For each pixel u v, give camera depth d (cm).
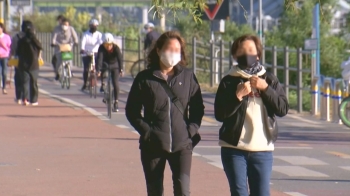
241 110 1962
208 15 7062
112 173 3231
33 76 6041
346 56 8012
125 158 3628
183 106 2086
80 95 7038
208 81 8494
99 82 8050
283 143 4316
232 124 1967
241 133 1962
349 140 4500
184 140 2073
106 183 3012
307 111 6438
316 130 5009
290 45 8106
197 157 3712
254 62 1970
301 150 4047
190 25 9475
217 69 8250
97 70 5481
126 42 10581
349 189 2991
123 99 6744
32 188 2905
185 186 2084
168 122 2069
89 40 7106
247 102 1962
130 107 2098
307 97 6862
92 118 5328
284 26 8275
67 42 7775
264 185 1978
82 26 15325
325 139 4528
